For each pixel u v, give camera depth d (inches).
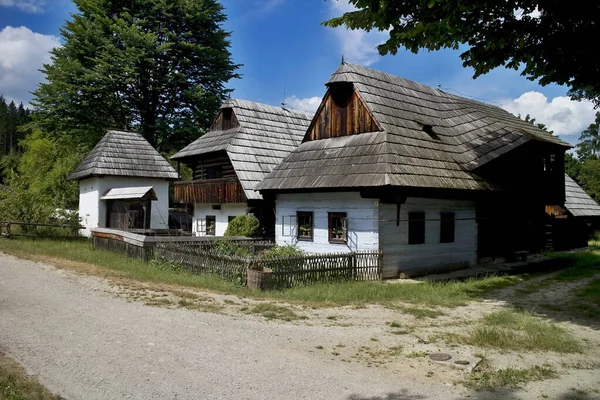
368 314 354.0
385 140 590.2
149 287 405.7
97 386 197.0
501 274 612.7
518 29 362.3
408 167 564.4
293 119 1032.2
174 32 1332.4
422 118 705.0
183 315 318.0
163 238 580.4
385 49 398.3
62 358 226.7
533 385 215.0
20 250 609.9
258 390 199.5
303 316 336.2
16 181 858.8
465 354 255.4
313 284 466.6
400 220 572.7
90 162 1016.2
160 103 1391.5
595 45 350.0
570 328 326.6
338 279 493.7
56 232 853.8
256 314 333.4
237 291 411.5
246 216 781.3
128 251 614.2
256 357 240.5
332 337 284.8
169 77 1273.4
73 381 201.0
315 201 637.9
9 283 401.4
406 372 227.9
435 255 624.4
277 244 655.1
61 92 1251.2
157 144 1419.8
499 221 756.6
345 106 670.5
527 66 386.9
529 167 756.6
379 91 684.1
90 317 302.4
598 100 553.6
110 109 1318.9
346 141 649.0
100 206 977.5
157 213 1045.8
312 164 652.1
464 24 360.5
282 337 279.0
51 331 268.7
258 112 974.4
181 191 989.2
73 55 1284.4
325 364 235.3
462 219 664.4
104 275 452.4
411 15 374.6
